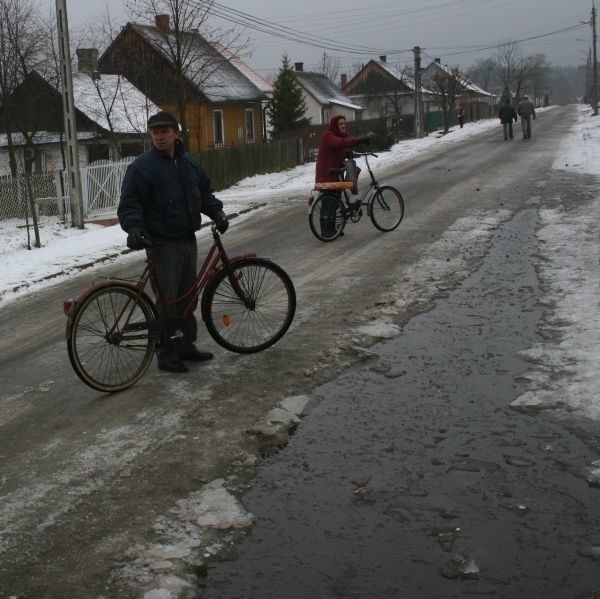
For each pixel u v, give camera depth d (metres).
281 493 3.81
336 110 67.25
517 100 96.44
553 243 9.24
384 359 5.66
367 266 8.88
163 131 5.33
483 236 10.09
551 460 3.99
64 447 4.48
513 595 2.97
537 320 6.32
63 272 10.27
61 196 18.16
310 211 10.61
